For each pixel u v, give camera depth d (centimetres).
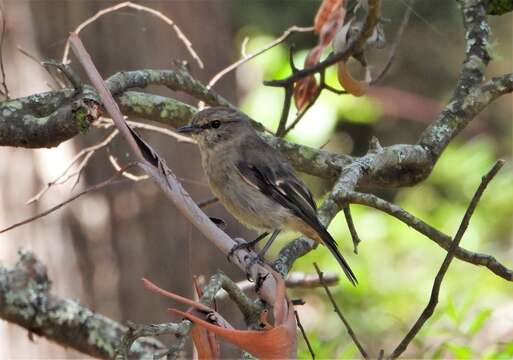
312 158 870
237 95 1589
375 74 2098
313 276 912
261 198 828
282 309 494
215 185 849
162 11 1330
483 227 1716
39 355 1253
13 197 1262
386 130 2211
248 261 629
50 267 1265
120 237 1280
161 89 1291
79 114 656
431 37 2098
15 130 690
